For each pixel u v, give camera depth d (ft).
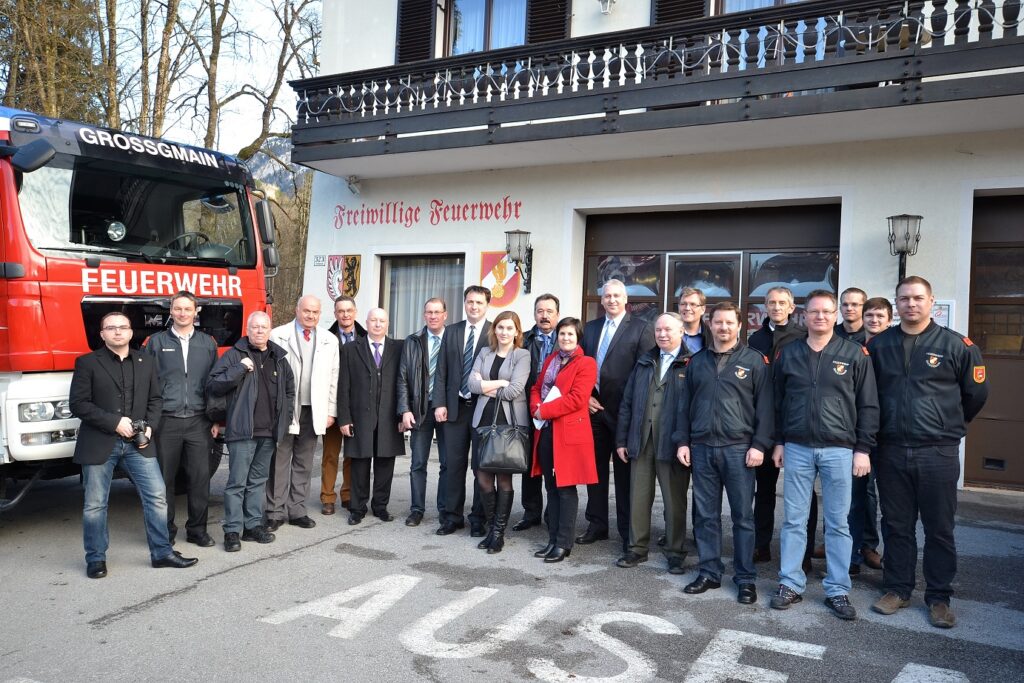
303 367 19.12
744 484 14.60
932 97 22.61
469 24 35.29
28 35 40.37
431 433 19.74
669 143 28.32
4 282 16.60
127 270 18.57
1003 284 25.68
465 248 34.45
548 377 16.96
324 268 38.17
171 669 11.14
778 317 17.04
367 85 33.58
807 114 24.22
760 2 28.96
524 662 11.60
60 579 15.17
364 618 13.26
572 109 28.25
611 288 17.87
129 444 15.69
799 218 28.89
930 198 25.81
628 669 11.40
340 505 21.90
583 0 31.94
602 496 18.26
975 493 24.91
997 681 11.19
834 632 13.01
